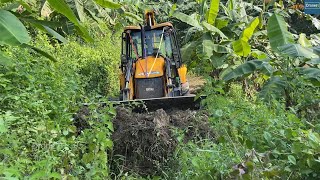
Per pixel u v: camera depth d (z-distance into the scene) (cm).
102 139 416
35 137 393
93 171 379
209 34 1092
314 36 1105
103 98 530
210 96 537
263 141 384
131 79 808
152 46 880
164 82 805
